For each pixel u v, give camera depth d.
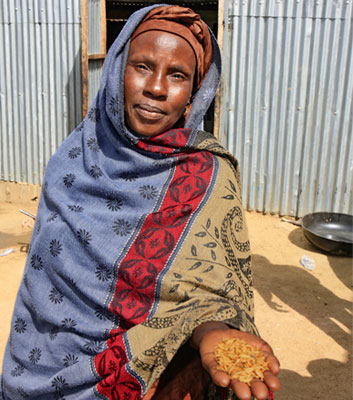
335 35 7.02
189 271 1.42
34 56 8.53
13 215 8.21
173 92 1.51
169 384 1.44
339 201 7.45
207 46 1.59
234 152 7.75
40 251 1.60
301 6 7.06
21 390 1.58
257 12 7.23
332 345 4.31
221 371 1.05
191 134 1.59
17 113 8.88
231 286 1.40
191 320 1.22
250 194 7.80
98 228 1.53
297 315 4.84
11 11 8.50
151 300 1.43
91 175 1.60
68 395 1.47
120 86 1.51
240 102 7.57
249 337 1.15
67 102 8.50
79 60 8.26
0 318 4.60
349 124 7.21
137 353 1.33
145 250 1.47
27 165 9.05
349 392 3.64
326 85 7.20
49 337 1.57
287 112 7.42
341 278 5.80
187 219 1.50
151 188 1.54
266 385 1.03
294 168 7.54
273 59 7.32
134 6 9.12
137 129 1.53
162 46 1.48
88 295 1.48
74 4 8.08
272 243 6.80
